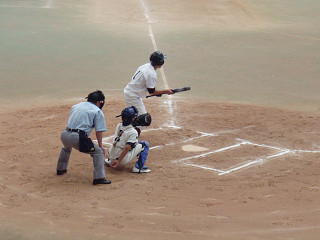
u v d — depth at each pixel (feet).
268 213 37.14
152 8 171.22
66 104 75.10
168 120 64.39
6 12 154.10
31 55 110.32
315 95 82.69
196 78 93.04
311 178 44.42
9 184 42.80
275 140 56.29
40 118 65.98
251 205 38.65
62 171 45.44
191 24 150.20
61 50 115.44
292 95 82.43
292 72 99.19
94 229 34.55
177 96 79.97
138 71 52.75
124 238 33.19
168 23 150.61
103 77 93.50
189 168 47.19
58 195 40.65
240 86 88.07
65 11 161.48
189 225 35.22
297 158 50.01
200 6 176.45
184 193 41.11
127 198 40.11
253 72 98.73
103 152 43.45
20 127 61.16
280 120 65.36
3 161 48.55
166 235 33.68
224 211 37.58
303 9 174.50
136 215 36.91
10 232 33.91
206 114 68.13
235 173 45.80
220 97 80.02
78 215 36.83
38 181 43.75
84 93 82.53
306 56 112.78
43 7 165.17
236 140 56.08
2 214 36.88
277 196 40.40
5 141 55.06
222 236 33.53
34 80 91.25
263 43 125.90
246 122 63.98
